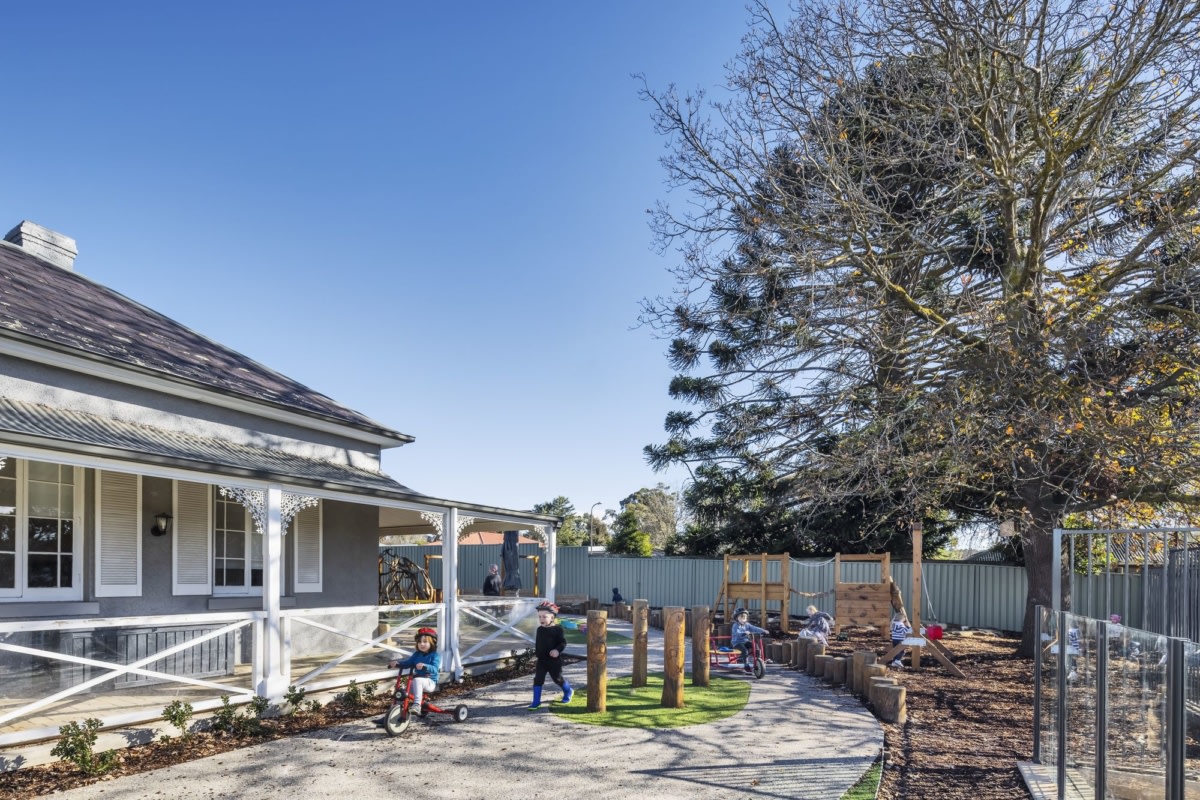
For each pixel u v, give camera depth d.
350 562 14.48
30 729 7.33
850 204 12.85
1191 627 8.73
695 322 17.61
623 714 9.60
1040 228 12.78
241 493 9.41
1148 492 12.27
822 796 6.43
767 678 12.54
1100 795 5.08
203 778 6.98
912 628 13.55
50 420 9.17
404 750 7.93
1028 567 15.11
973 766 7.40
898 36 13.17
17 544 9.51
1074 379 12.07
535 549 31.14
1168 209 10.91
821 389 14.76
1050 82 12.93
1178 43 11.34
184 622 8.51
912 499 13.71
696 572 27.11
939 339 13.32
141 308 15.73
